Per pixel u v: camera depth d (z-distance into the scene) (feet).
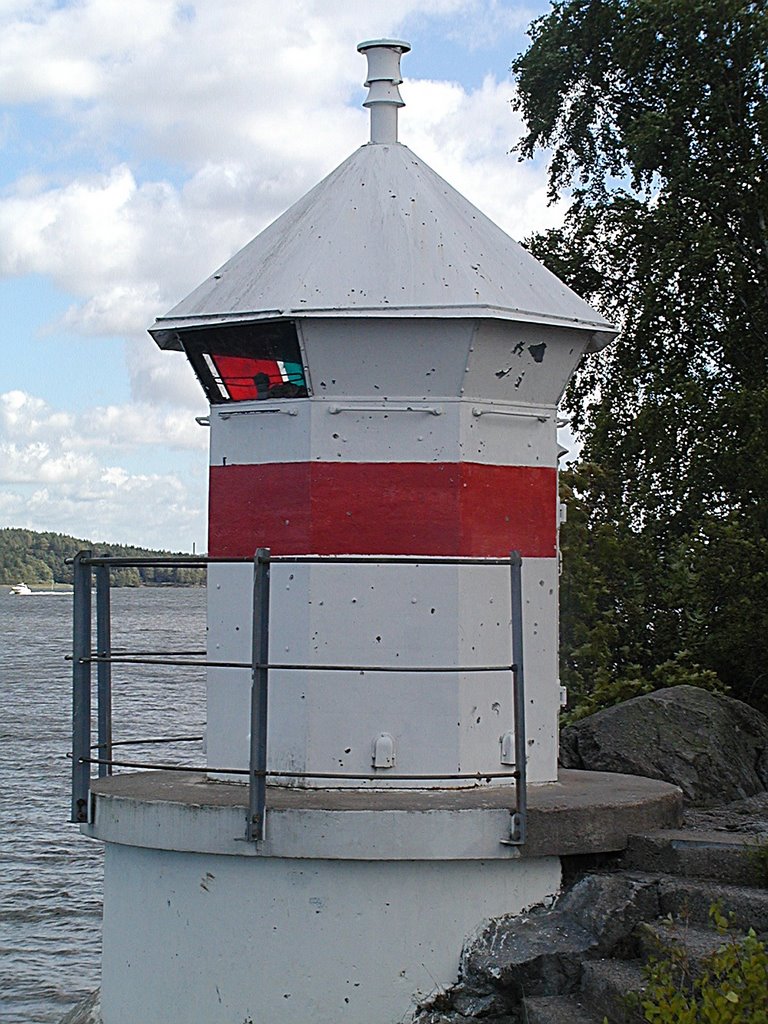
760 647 54.90
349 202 31.14
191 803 27.45
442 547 29.30
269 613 29.04
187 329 30.19
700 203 68.13
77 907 73.05
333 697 29.07
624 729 38.14
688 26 66.95
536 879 27.68
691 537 58.75
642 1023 22.99
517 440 30.45
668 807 29.32
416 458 29.35
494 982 26.13
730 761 38.04
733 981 20.94
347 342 28.89
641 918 26.23
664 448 64.64
